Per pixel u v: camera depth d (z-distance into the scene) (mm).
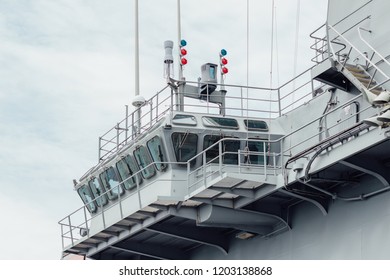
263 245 34719
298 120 35562
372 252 29062
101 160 41344
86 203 42875
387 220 28672
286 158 35531
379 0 30422
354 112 30625
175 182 35406
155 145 36188
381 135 26250
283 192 31594
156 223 36438
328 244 31109
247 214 33562
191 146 35750
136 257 42375
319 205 31344
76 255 42781
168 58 38656
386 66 29391
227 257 36938
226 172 32812
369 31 30625
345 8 32000
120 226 38094
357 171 29672
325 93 33750
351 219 30188
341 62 30500
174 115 35906
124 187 39125
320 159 29000
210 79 38344
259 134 36312
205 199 33281
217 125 36031
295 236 32969
